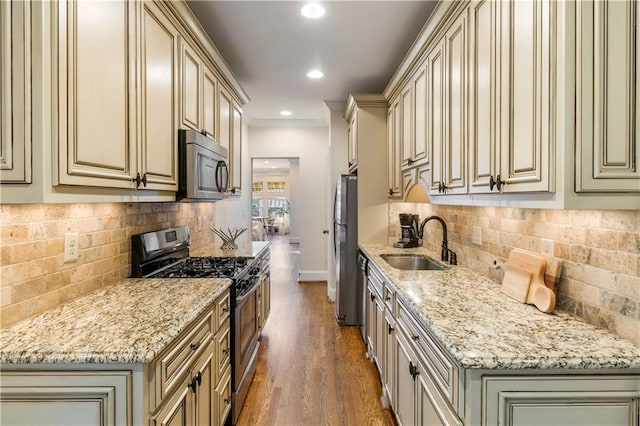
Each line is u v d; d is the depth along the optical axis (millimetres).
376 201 3701
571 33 1038
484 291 1746
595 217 1280
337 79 3619
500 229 1916
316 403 2393
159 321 1320
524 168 1206
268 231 13812
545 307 1422
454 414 1139
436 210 2996
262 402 2404
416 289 1784
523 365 1037
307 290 5281
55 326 1272
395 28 2555
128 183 1482
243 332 2336
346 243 3785
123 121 1449
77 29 1158
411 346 1639
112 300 1585
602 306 1251
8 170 1027
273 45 2822
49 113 1049
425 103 2346
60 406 1091
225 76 2969
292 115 5219
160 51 1804
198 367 1523
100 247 1801
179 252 2633
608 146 1038
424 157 2365
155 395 1140
